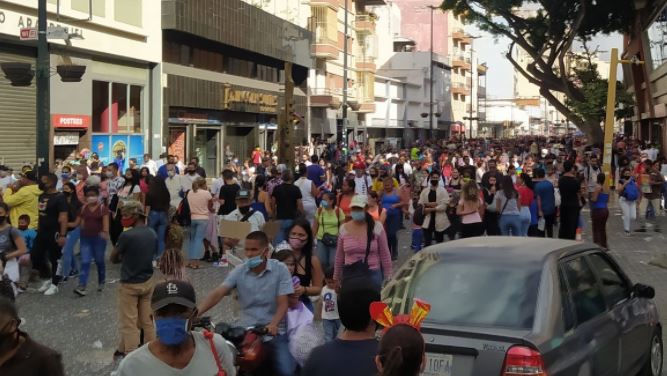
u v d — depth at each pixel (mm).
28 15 22922
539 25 48312
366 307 4180
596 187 16312
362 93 65688
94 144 27938
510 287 5711
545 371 5094
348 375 4113
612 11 46250
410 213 18172
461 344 5238
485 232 15625
